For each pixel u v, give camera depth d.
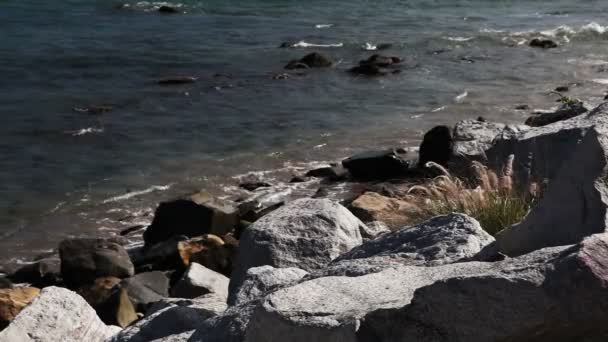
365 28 56.06
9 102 35.88
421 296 4.11
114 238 22.59
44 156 29.14
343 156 29.47
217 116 34.31
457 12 63.69
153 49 47.38
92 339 8.32
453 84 40.41
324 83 40.47
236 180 27.22
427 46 50.09
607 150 5.67
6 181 26.72
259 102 36.56
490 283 3.95
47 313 8.12
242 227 21.78
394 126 33.12
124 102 36.25
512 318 3.89
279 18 59.53
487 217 10.02
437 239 6.42
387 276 4.90
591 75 42.91
